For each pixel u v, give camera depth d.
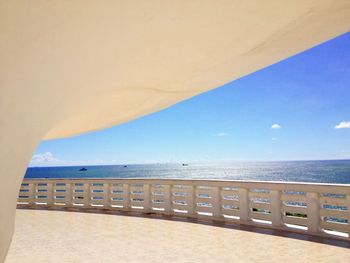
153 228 7.55
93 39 2.27
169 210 9.59
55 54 2.23
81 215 9.79
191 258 5.06
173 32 2.42
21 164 2.56
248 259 4.95
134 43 2.47
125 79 3.04
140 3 2.04
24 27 1.92
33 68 2.19
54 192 12.09
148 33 2.38
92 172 125.19
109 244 6.03
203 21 2.33
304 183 6.68
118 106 3.96
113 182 10.98
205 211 8.79
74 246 5.91
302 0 2.17
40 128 2.68
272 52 3.04
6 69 2.03
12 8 1.78
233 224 7.89
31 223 8.42
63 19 2.00
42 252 5.51
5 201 2.46
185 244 5.95
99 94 3.23
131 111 4.37
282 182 7.03
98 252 5.48
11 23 1.85
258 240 6.16
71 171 138.75
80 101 3.10
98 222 8.49
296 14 2.35
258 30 2.53
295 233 6.73
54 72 2.36
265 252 5.31
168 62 2.88
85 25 2.11
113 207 10.91
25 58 2.09
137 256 5.21
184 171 123.62
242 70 3.41
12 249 5.73
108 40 2.34
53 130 4.61
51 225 8.10
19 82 2.17
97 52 2.43
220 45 2.71
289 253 5.22
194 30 2.44
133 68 2.85
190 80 3.42
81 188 11.68
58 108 2.79
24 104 2.31
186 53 2.77
